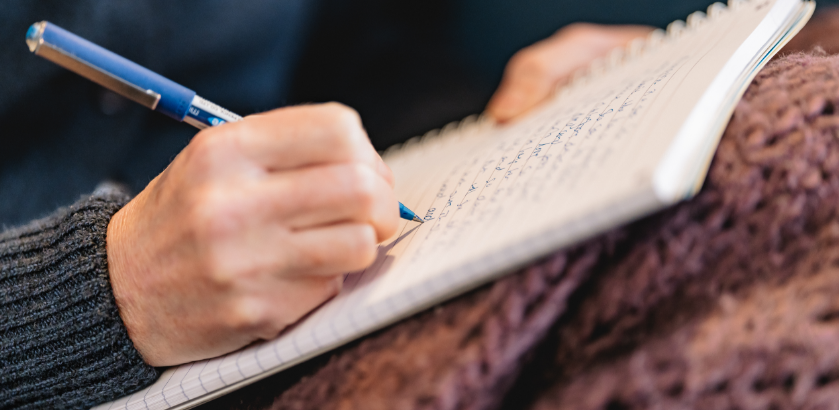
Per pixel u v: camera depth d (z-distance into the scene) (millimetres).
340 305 523
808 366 489
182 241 522
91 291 554
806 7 587
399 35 1026
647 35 865
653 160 485
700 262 500
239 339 532
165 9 805
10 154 741
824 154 502
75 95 761
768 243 499
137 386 558
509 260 494
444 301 512
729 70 526
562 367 503
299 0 930
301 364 531
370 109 966
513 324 501
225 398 554
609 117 540
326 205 517
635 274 501
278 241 519
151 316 545
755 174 503
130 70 562
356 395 510
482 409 500
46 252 572
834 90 511
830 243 496
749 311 494
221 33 846
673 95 525
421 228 548
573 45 822
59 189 758
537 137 575
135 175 782
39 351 559
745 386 490
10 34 729
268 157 520
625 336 499
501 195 529
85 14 748
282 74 935
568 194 499
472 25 1075
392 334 515
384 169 549
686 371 491
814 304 493
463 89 991
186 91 572
